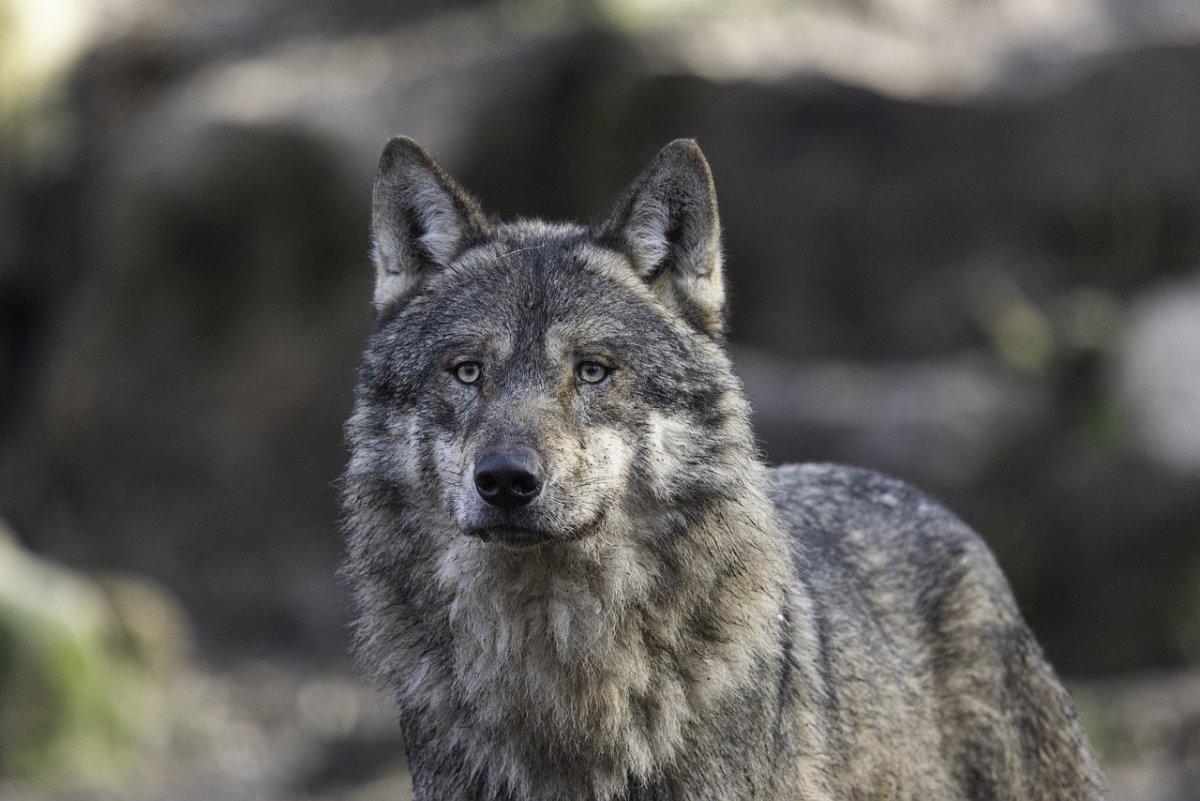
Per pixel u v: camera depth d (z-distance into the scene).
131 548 20.08
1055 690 7.04
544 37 19.78
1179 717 13.35
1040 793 6.84
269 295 20.11
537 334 5.77
